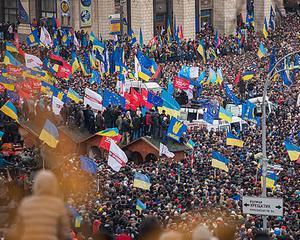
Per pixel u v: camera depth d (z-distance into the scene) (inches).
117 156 3334.2
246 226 2706.7
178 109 4197.8
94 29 6914.4
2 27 6210.6
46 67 4822.8
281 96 5123.0
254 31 7534.5
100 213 2748.5
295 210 2982.3
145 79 4835.1
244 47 6776.6
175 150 3919.8
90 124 4121.6
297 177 3506.4
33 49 5521.7
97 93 4434.1
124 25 6919.3
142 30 7135.8
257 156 3297.2
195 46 6422.2
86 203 2893.7
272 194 3189.0
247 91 5246.1
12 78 4266.7
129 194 3056.1
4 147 3725.4
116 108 4153.5
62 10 6796.3
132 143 4057.6
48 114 4153.5
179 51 6309.1
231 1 7790.4
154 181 3255.4
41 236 966.4
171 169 3523.6
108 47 5979.3
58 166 3334.2
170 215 2721.5
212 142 4089.6
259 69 5949.8
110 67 5182.1
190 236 1908.2
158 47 6279.5
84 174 3208.7
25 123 4114.2
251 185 3319.4
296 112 4832.7
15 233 976.3
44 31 5511.8
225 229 1480.1
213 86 5211.6
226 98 4913.9
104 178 3267.7
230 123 4429.1
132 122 4101.9
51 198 976.9
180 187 3189.0
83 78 5054.1
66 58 5743.1
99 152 4089.6
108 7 6919.3
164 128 4050.2
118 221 2647.6
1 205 2716.5
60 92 4215.1
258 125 4495.6
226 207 2935.5
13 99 4195.4
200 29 7682.1
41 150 3442.4
